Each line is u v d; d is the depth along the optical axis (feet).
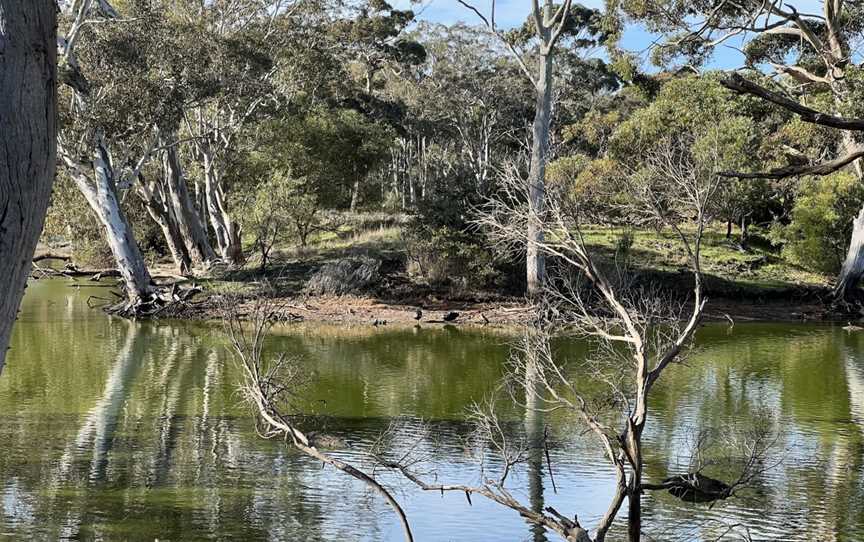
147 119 89.40
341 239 125.29
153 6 99.14
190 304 91.15
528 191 44.29
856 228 100.73
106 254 133.18
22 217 8.19
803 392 54.54
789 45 114.42
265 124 124.98
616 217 64.69
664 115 116.88
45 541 27.89
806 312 97.66
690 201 30.66
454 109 186.80
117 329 80.69
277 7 120.88
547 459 34.63
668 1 103.71
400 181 208.44
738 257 113.19
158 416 45.62
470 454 38.75
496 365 64.03
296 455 38.42
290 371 50.88
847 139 93.30
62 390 52.31
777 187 119.75
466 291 99.35
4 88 8.17
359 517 30.73
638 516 25.14
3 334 8.07
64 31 91.76
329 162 133.28
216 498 32.60
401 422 45.03
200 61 93.97
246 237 146.61
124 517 30.27
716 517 31.19
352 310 91.81
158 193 123.95
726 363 65.72
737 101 114.21
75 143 90.84
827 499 33.14
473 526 30.04
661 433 43.29
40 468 35.99
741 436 42.52
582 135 179.22
